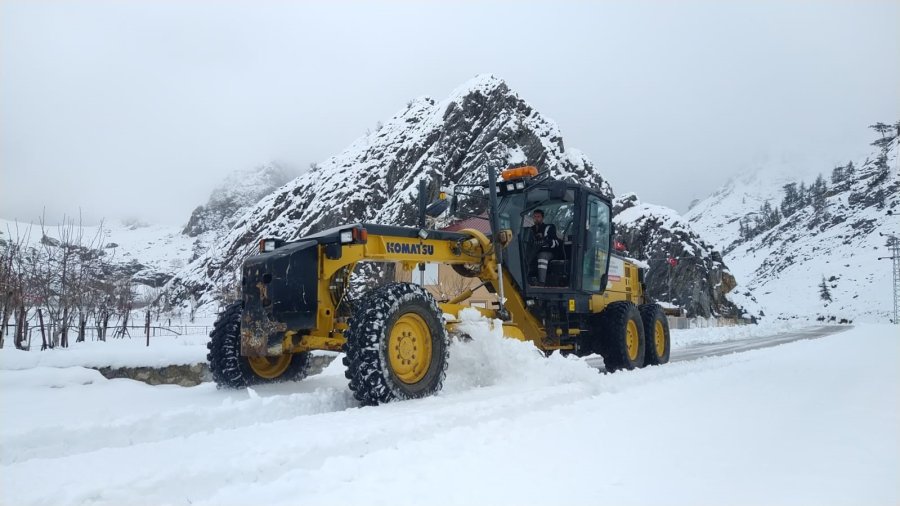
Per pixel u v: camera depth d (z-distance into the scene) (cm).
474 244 627
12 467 275
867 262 15525
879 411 386
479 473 264
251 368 552
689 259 3494
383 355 455
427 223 699
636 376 579
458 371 560
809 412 384
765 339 1656
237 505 234
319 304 513
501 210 680
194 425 379
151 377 629
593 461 278
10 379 512
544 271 707
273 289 486
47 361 575
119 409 438
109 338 1296
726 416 375
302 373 593
